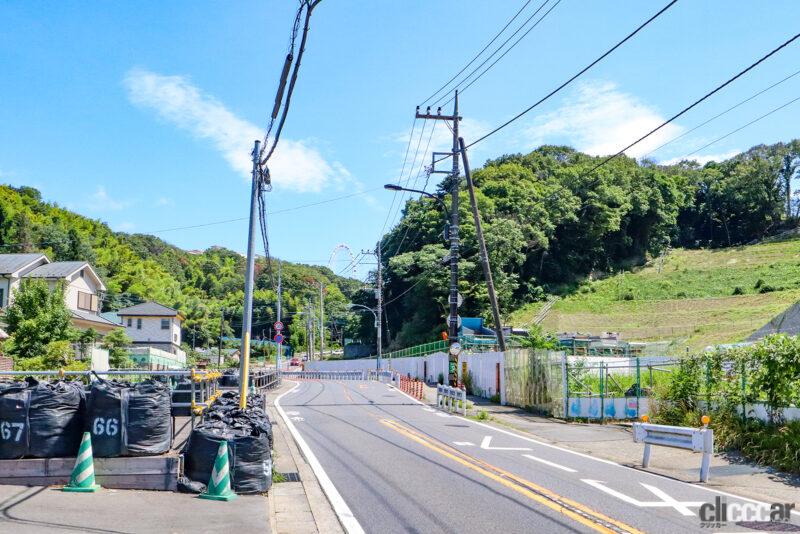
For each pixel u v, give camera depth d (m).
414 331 62.91
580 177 83.94
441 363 41.19
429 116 26.58
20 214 60.84
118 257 76.38
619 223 89.00
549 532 7.45
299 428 17.89
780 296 65.75
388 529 7.63
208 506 8.00
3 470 8.48
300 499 9.34
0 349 26.75
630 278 87.38
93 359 18.53
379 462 12.41
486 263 28.19
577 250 86.88
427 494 9.55
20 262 39.47
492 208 70.25
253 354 88.06
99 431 8.64
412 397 31.16
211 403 11.73
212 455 8.87
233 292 94.12
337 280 116.56
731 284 76.25
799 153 102.88
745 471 11.76
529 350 24.73
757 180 101.56
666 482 10.77
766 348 13.63
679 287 78.75
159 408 9.02
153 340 52.00
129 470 8.67
